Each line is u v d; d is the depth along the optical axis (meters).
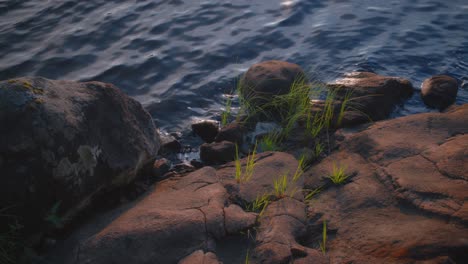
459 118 5.58
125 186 5.15
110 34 8.61
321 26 8.43
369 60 7.43
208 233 4.16
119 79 7.43
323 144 5.87
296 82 6.58
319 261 3.88
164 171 5.63
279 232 4.18
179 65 7.71
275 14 8.91
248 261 3.96
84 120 4.70
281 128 6.19
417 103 6.52
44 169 4.28
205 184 4.92
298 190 4.83
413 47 7.71
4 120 4.27
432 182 4.54
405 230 4.05
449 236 3.82
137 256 3.99
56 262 4.19
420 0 9.16
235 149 5.80
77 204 4.59
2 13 9.48
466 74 7.03
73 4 9.74
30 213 4.26
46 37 8.59
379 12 8.78
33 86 4.56
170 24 8.82
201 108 6.82
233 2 9.45
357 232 4.23
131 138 5.12
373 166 5.07
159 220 4.25
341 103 6.35
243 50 7.96
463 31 8.05
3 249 4.10
